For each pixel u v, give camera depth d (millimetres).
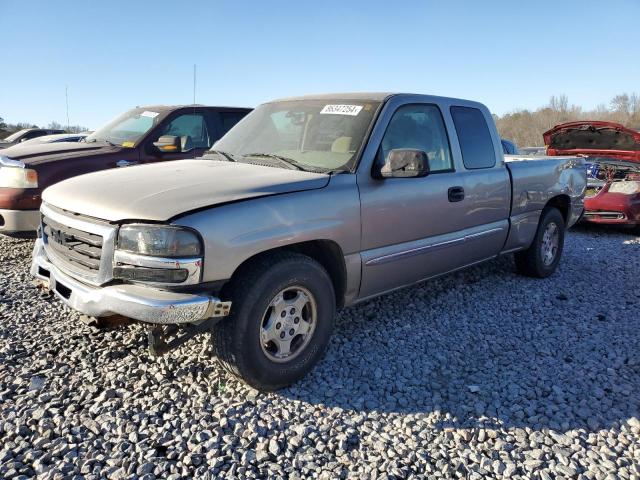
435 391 3332
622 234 8945
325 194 3363
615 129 8898
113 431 2799
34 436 2730
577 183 6176
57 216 3275
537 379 3506
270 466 2574
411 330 4254
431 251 4199
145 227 2758
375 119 3852
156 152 6762
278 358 3225
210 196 2963
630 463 2662
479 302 4969
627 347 4023
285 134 4156
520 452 2750
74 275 3070
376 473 2549
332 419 2984
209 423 2898
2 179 5742
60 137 11586
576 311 4793
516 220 5188
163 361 3555
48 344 3758
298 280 3199
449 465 2617
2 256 6043
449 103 4590
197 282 2770
